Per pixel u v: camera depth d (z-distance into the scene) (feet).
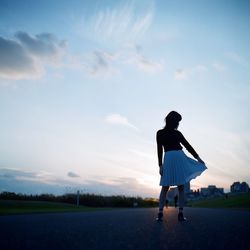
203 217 22.62
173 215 26.12
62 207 65.57
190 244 8.96
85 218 22.31
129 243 9.29
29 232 12.76
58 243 9.51
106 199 105.19
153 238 10.33
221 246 8.52
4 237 11.14
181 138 18.72
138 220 19.42
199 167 18.76
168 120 18.89
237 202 73.26
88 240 10.05
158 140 19.01
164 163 18.65
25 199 79.51
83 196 99.96
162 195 18.79
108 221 18.62
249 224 15.74
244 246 8.46
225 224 15.71
